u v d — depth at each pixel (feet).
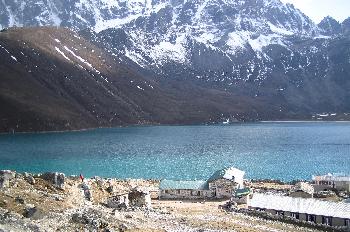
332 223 318.24
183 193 424.05
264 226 291.58
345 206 328.49
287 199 348.38
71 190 304.50
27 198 237.25
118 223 222.89
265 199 352.08
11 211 201.67
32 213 203.00
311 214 325.21
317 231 293.23
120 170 651.66
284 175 612.70
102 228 204.44
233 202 378.12
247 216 326.24
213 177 434.71
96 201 320.29
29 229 175.22
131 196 350.43
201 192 424.05
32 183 282.36
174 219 281.33
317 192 439.22
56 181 298.97
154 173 626.64
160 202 396.98
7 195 232.32
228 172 446.19
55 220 200.34
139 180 506.07
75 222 202.90
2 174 269.85
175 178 587.68
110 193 358.43
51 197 256.73
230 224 285.84
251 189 445.37
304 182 492.54
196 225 268.00
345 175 489.67
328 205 332.80
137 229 220.64
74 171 640.17
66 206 244.63
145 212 298.76
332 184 469.57
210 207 367.25
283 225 302.45
